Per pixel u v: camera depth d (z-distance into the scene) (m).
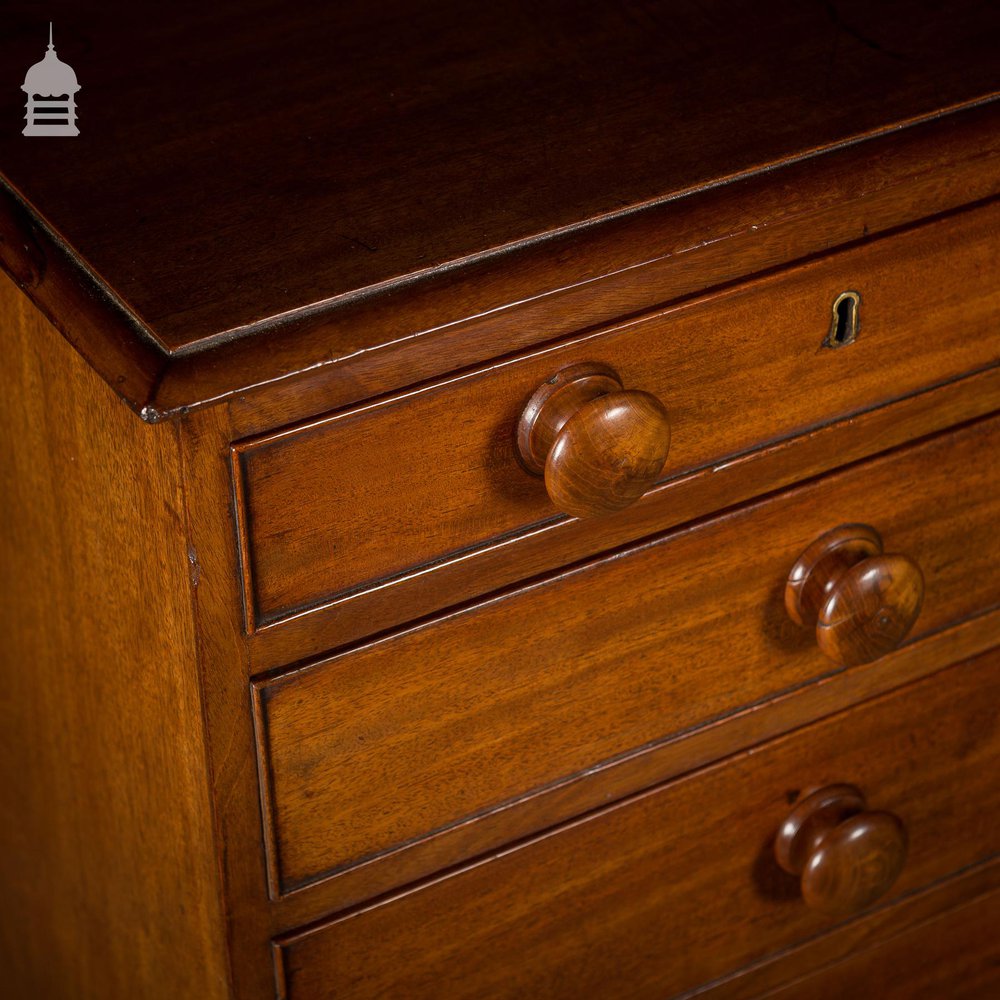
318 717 0.69
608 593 0.74
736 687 0.81
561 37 0.76
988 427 0.81
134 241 0.64
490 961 0.81
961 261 0.75
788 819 0.87
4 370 0.74
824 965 0.95
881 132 0.69
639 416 0.64
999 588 0.88
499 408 0.66
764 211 0.66
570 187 0.66
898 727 0.88
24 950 1.10
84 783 0.86
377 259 0.62
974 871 0.98
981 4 0.78
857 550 0.79
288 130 0.71
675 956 0.88
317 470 0.63
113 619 0.73
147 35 0.78
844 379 0.75
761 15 0.77
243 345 0.59
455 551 0.69
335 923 0.75
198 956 0.78
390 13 0.79
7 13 0.80
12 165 0.69
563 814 0.79
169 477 0.61
